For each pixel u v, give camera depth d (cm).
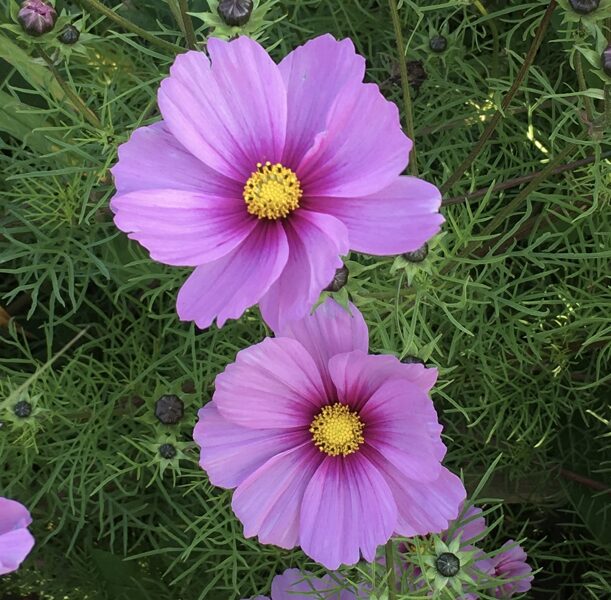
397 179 25
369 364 27
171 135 27
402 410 27
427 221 25
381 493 27
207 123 26
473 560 31
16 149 39
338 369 27
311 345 27
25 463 39
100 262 37
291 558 37
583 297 40
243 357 26
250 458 28
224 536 37
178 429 35
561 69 39
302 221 26
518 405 41
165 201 26
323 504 28
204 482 36
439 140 41
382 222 25
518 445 41
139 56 41
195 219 26
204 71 26
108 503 41
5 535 25
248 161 26
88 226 39
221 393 27
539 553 41
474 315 40
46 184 38
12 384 37
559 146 40
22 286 37
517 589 35
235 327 39
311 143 26
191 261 25
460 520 31
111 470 39
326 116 26
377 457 28
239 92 26
